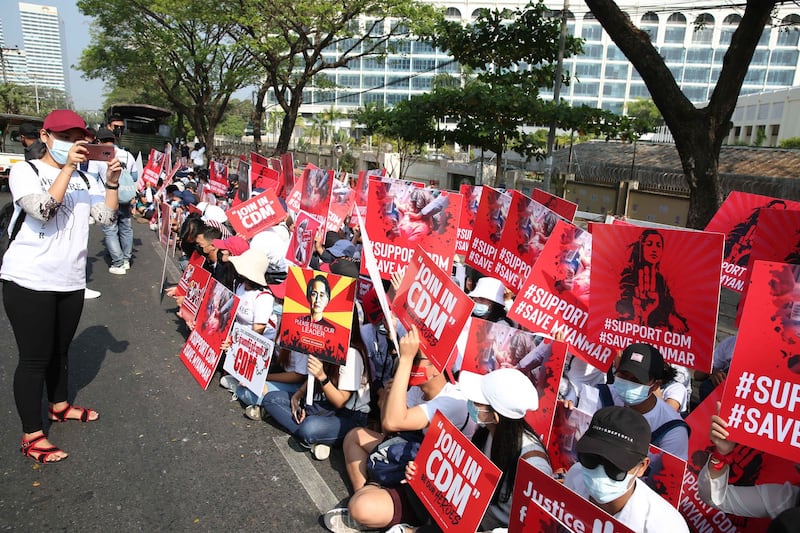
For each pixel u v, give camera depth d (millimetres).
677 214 17266
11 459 3930
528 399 2750
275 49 18000
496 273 4961
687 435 3070
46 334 3867
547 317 4078
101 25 25203
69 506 3469
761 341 2412
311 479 3865
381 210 4773
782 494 2523
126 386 5184
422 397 3465
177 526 3340
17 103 66875
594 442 2268
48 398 4434
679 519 2311
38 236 3799
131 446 4176
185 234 6250
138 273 9547
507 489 2910
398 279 4484
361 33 18750
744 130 40969
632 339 3539
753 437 2428
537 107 10398
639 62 6391
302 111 87000
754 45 5914
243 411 4816
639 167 18766
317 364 3963
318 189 6480
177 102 30109
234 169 30125
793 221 3461
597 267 3652
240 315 5199
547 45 11531
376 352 4352
